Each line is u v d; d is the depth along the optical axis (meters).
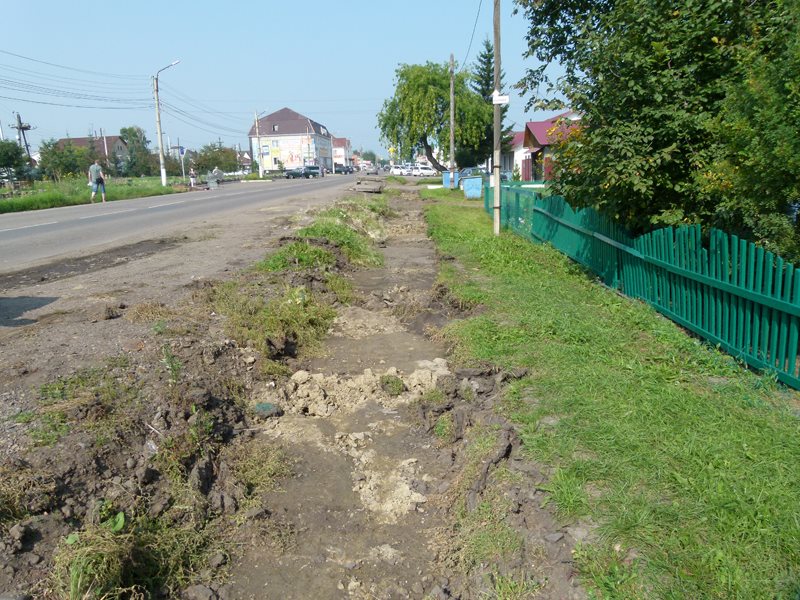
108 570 2.90
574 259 11.52
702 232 7.23
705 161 7.02
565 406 4.45
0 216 20.61
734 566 2.79
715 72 7.32
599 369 5.22
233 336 6.09
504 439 4.04
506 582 2.98
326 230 12.30
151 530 3.36
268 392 5.34
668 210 7.69
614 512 3.23
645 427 4.09
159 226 15.92
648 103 7.51
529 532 3.25
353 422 4.96
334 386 5.56
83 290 7.79
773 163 5.24
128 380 4.68
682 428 4.06
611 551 2.98
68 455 3.62
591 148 7.86
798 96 5.07
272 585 3.19
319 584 3.20
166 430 4.15
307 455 4.42
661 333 6.19
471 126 43.72
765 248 5.72
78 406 4.14
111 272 9.12
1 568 2.82
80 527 3.23
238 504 3.79
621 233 8.73
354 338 7.08
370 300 8.51
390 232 16.64
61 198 25.92
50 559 2.97
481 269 10.27
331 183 50.47
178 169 77.56
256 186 44.78
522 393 4.79
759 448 3.78
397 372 5.87
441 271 10.13
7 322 6.24
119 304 6.82
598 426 4.11
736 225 6.62
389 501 3.90
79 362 4.95
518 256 11.33
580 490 3.40
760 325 5.29
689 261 6.54
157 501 3.56
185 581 3.16
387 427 4.88
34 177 45.91
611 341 6.02
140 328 5.93
